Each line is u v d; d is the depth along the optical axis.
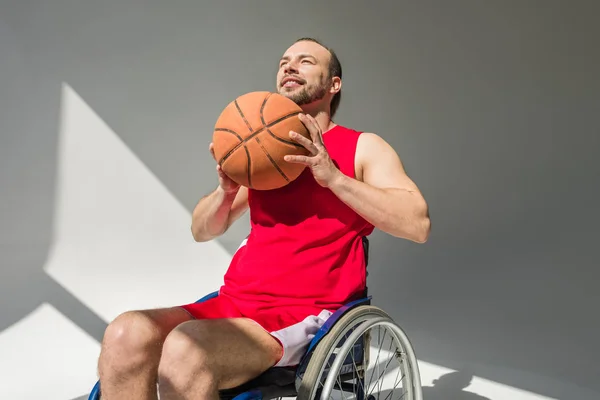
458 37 4.86
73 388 2.55
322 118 1.89
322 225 1.67
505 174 4.75
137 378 1.45
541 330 3.21
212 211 1.85
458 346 3.04
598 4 4.58
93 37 4.81
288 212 1.70
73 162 4.76
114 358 1.45
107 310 3.56
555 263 4.08
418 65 4.93
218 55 4.98
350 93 5.02
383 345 3.04
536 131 4.71
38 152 4.73
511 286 3.85
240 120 1.59
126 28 4.84
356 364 1.72
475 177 4.81
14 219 4.68
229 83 5.00
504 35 4.78
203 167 4.91
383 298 3.78
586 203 4.52
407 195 1.66
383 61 4.98
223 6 4.97
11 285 3.91
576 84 4.64
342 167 1.75
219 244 4.77
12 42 4.73
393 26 4.95
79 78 4.79
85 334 3.19
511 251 4.33
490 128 4.80
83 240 4.71
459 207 4.79
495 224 4.64
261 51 5.03
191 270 4.46
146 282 4.15
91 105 4.80
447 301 3.69
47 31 4.76
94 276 4.21
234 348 1.40
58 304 3.61
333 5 5.00
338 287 1.68
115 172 4.80
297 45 1.89
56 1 4.76
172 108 4.90
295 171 1.60
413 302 3.70
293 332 1.53
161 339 1.49
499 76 4.79
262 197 1.75
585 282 3.80
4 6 4.71
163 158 4.86
